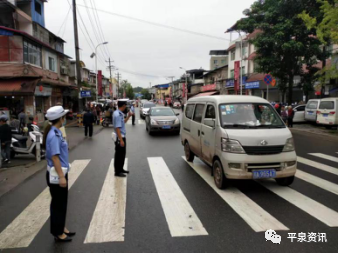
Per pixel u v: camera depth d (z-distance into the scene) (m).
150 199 4.94
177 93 78.75
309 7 16.38
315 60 18.05
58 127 3.49
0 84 16.92
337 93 23.41
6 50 18.64
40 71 21.86
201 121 6.68
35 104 20.61
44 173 7.03
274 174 5.07
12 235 3.69
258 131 5.25
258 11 18.39
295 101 28.91
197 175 6.49
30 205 4.78
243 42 32.50
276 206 4.56
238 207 4.53
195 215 4.23
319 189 5.43
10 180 6.31
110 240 3.50
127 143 11.59
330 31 11.99
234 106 5.89
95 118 20.98
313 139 12.41
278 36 16.58
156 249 3.27
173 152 9.47
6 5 19.58
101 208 4.55
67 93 27.47
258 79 27.58
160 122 14.06
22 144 8.96
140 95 142.25
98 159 8.51
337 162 7.81
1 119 7.95
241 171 5.00
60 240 3.50
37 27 23.47
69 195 5.20
